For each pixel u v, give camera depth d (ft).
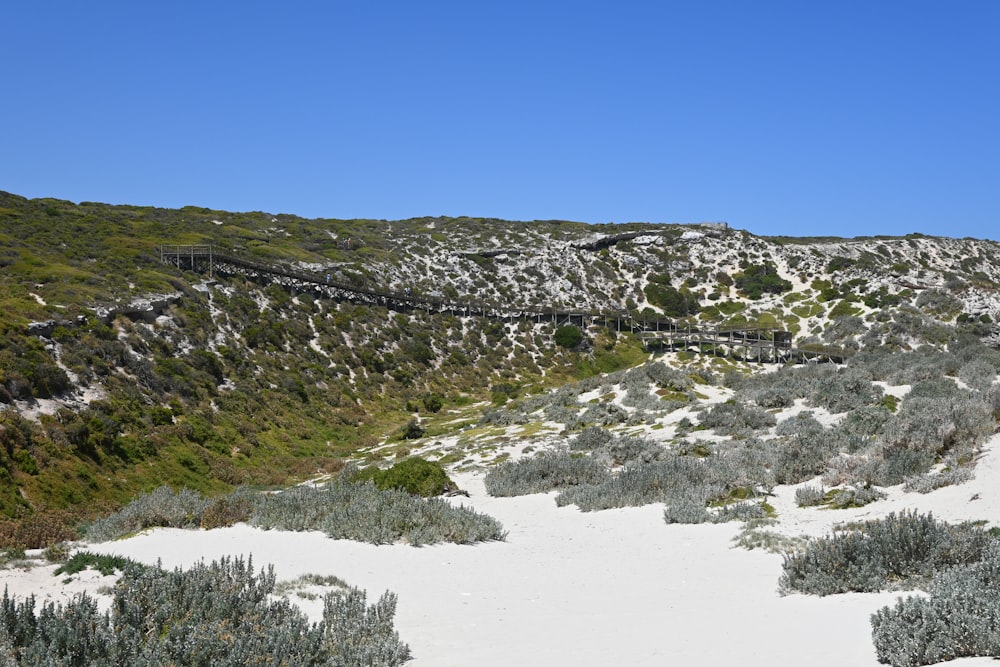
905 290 281.74
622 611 34.55
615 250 364.38
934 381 108.17
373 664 25.63
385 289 262.88
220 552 48.80
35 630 24.02
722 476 69.05
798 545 45.21
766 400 113.19
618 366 247.09
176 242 235.81
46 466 87.97
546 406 147.95
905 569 34.58
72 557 44.70
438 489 80.53
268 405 150.51
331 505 61.46
